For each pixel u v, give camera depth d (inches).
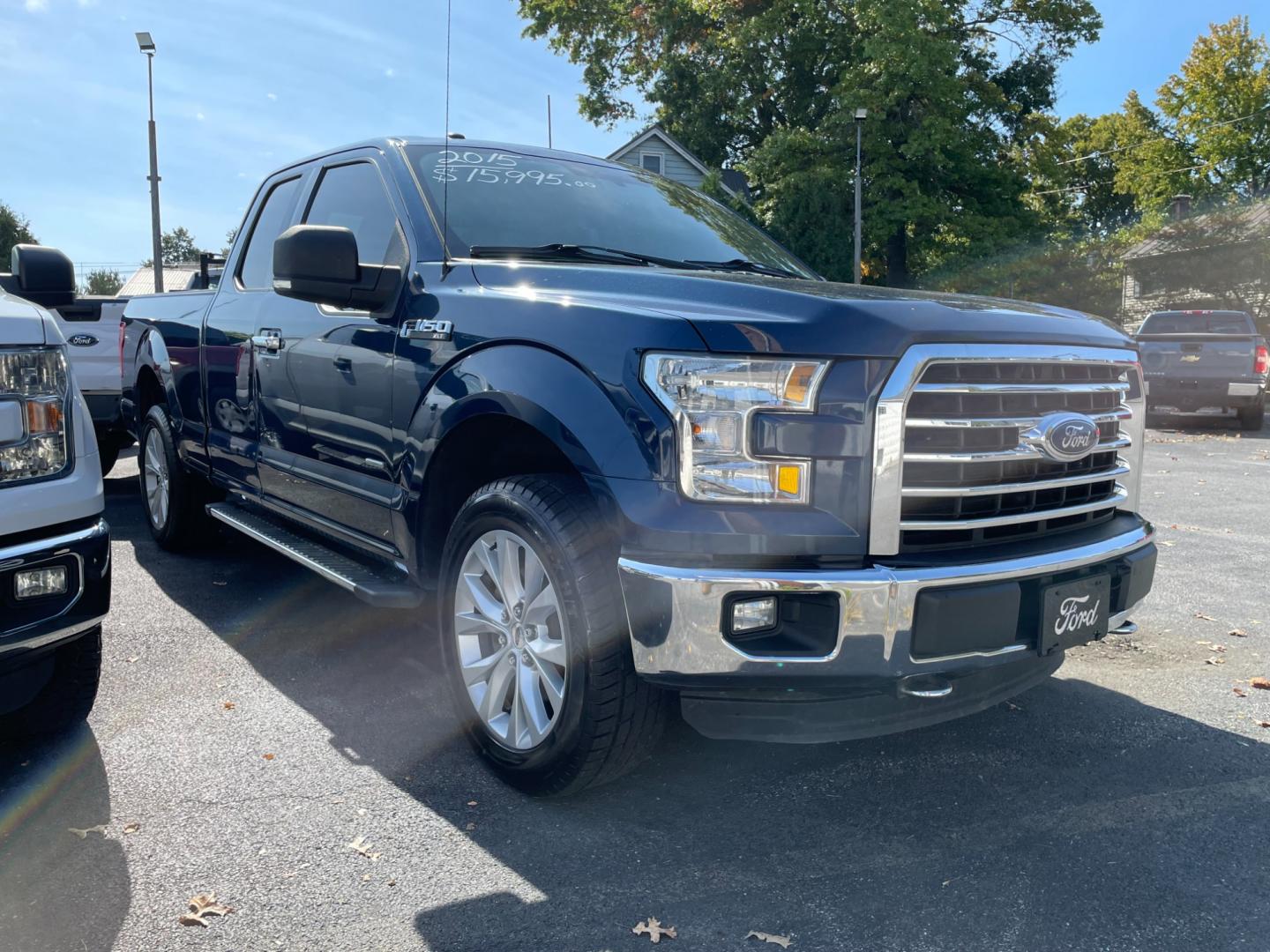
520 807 109.3
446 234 132.3
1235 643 169.3
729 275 117.8
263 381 161.9
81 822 104.0
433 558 126.8
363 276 128.3
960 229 1149.7
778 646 95.4
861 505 95.7
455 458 123.3
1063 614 105.5
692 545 94.3
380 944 84.7
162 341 206.7
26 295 132.7
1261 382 547.5
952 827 106.0
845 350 95.0
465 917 89.0
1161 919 89.6
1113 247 1283.2
